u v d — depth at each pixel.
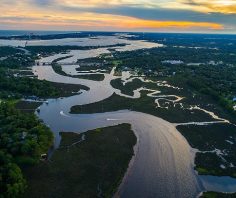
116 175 141.00
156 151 165.38
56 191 127.81
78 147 166.00
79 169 144.38
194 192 131.12
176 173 144.62
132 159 156.62
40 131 165.00
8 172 125.31
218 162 155.25
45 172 140.38
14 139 153.38
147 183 136.25
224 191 133.00
